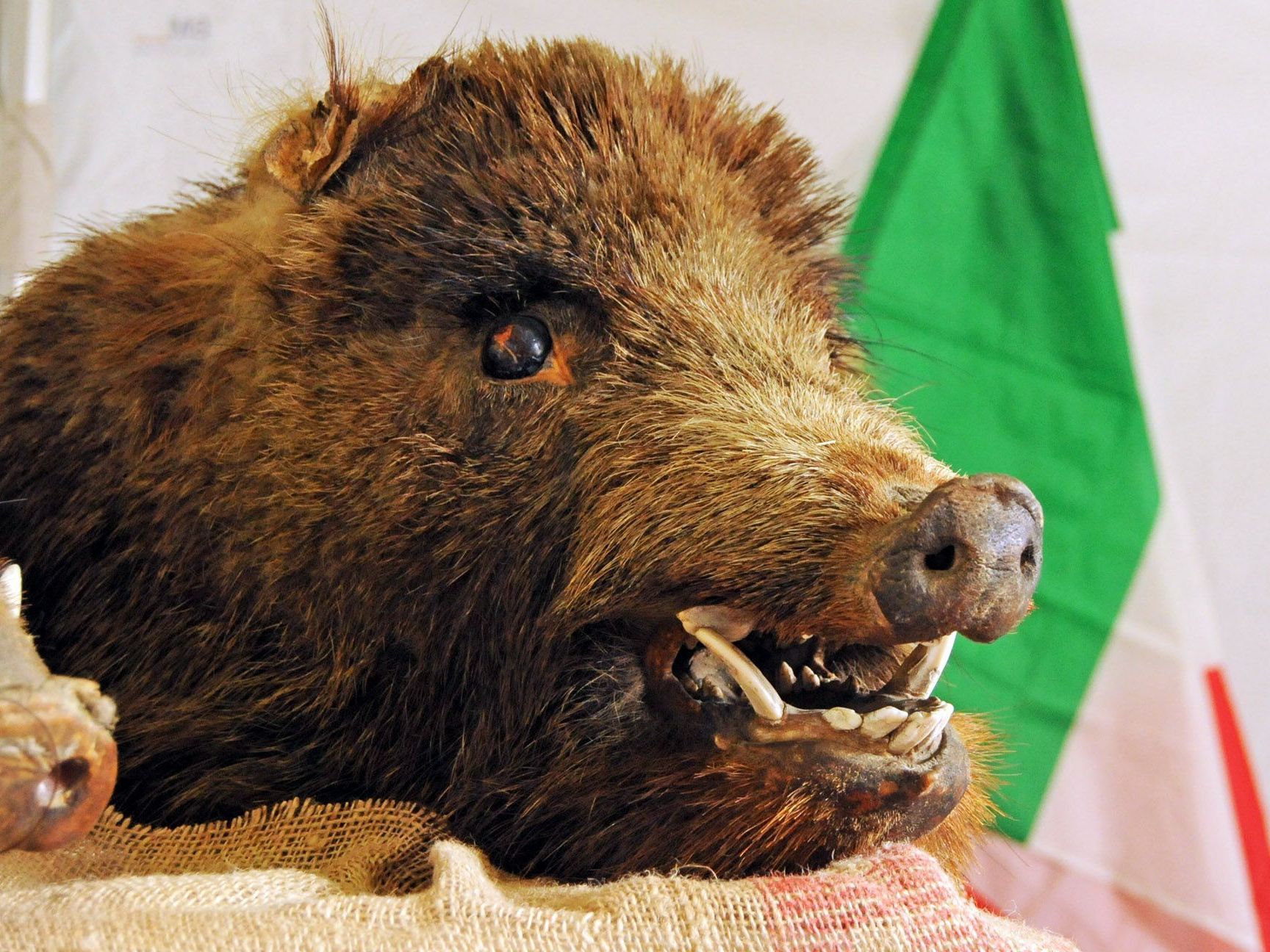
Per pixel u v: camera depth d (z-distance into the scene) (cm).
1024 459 273
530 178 150
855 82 283
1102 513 273
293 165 161
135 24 280
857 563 121
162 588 156
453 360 146
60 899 108
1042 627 274
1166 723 271
